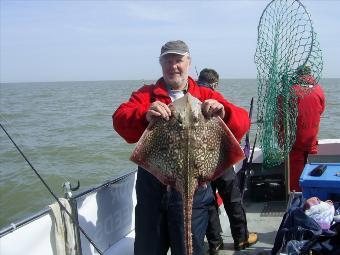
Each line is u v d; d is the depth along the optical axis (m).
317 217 2.05
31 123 13.77
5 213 5.48
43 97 38.03
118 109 1.79
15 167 7.50
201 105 1.54
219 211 2.90
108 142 9.84
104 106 21.83
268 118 2.55
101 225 2.11
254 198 3.18
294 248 1.83
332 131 9.37
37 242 1.73
